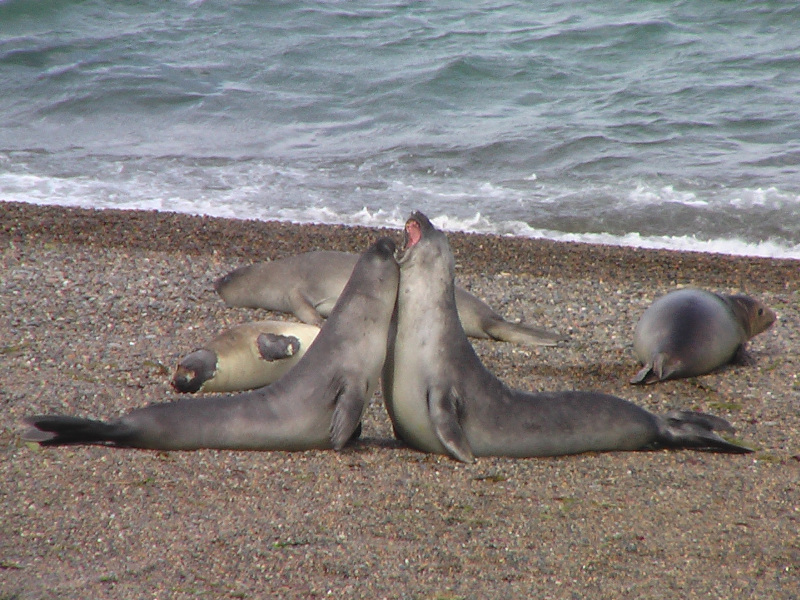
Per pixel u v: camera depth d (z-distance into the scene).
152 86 94.88
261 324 31.48
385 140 82.12
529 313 41.16
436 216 63.84
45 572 17.27
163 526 19.38
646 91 94.69
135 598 16.44
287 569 17.70
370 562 18.09
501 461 24.16
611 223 63.25
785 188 69.38
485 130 84.62
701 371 32.91
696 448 25.67
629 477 23.28
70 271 43.00
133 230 53.62
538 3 128.88
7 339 33.12
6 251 46.34
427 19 121.62
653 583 17.56
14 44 105.38
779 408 29.53
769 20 115.00
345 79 99.12
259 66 102.69
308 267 40.22
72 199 64.44
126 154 77.19
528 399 24.91
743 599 17.02
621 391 31.14
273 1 124.69
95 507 20.16
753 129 83.75
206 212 62.69
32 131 83.00
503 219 63.56
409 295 24.62
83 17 117.12
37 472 21.94
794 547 19.33
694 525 20.36
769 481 23.19
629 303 43.00
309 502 20.98
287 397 24.12
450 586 17.25
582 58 105.94
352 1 130.12
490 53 106.31
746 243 60.03
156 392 28.52
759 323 36.53
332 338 24.44
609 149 79.12
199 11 121.56
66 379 29.17
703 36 111.19
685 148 79.25
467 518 20.39
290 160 76.81
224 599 16.53
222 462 23.11
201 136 83.12
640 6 123.19
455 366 24.28
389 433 26.67
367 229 57.38
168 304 39.09
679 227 62.59
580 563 18.34
